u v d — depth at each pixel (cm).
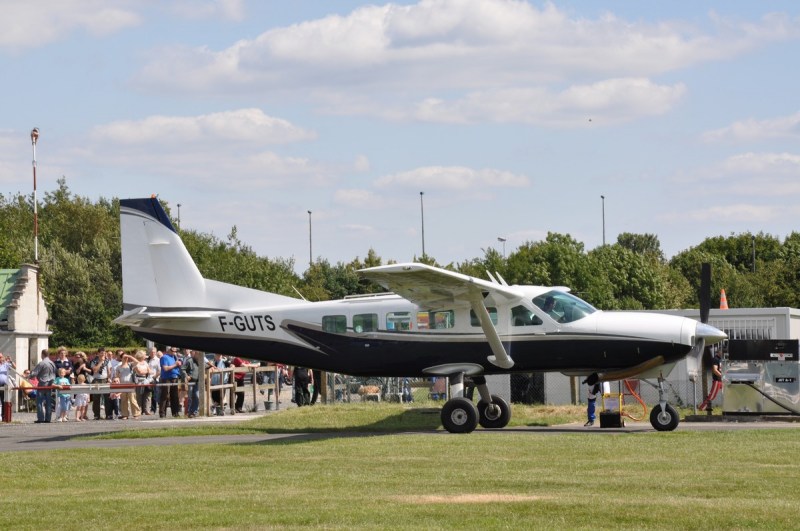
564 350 3209
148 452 2628
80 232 13512
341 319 3369
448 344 3256
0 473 2280
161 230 3578
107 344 9681
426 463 2319
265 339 3447
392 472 2183
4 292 6156
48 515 1717
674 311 4419
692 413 3791
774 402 3444
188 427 3475
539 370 3262
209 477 2169
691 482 1973
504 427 3384
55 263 10006
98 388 4197
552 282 10212
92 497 1914
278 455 2534
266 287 10944
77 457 2544
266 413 4459
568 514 1641
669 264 15188
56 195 15425
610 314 3262
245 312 3481
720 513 1625
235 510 1734
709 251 16388
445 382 4534
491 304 3247
